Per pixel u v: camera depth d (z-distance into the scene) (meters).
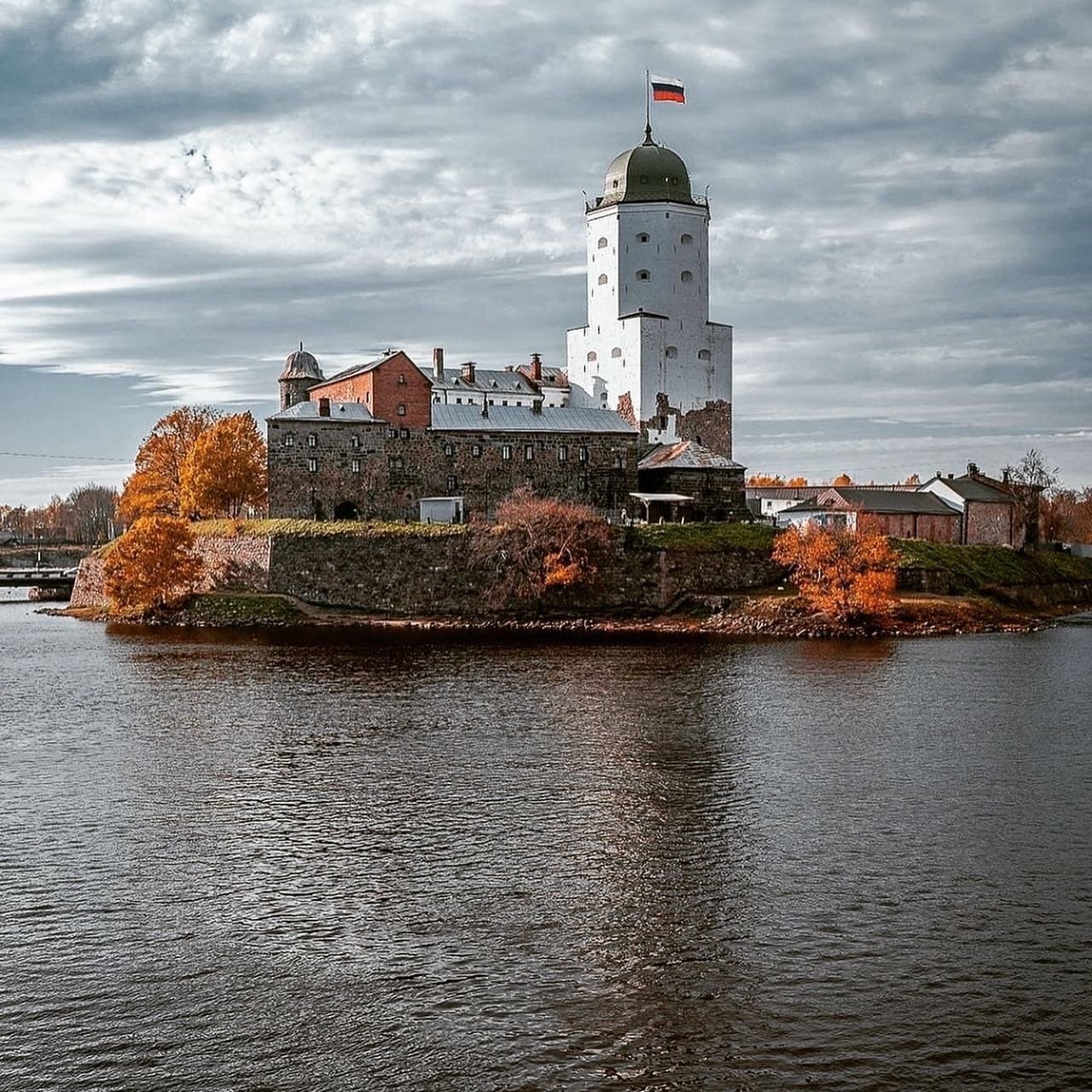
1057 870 34.81
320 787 44.38
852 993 27.23
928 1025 25.75
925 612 96.00
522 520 101.38
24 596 146.75
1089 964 28.56
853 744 51.31
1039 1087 23.47
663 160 143.62
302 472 109.88
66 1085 23.89
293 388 137.00
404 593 102.00
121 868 35.56
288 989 27.70
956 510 129.12
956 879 34.16
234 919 31.66
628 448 120.75
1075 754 49.28
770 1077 23.89
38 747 51.41
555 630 94.62
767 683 67.25
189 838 38.41
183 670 73.56
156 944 30.16
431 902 32.75
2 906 32.59
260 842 37.94
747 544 106.00
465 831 38.94
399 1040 25.42
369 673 71.62
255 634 93.06
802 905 32.28
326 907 32.44
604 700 62.06
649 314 141.12
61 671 73.25
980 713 58.16
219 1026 26.06
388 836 38.44
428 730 54.44
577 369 149.38
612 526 104.88
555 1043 25.27
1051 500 177.50
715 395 146.12
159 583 103.19
